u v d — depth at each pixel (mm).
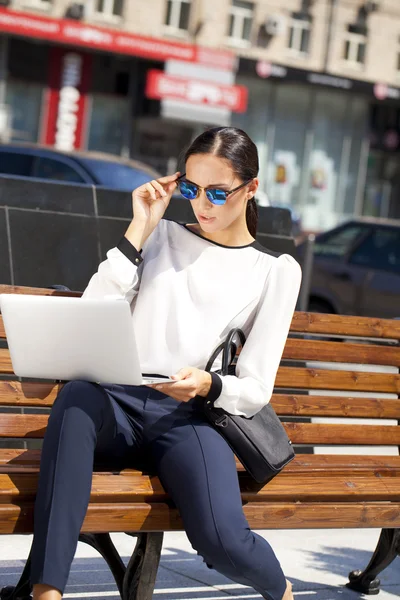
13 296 3787
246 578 3922
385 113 45625
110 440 4035
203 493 3893
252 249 4348
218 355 4246
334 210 45062
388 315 16172
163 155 39688
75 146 38094
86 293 4223
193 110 39281
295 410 5062
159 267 4266
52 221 6852
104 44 37438
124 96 38812
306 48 42562
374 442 5238
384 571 5906
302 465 4625
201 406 4105
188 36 39938
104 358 3809
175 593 5074
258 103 42375
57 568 3523
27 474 3824
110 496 3883
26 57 36969
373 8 43500
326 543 6312
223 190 4172
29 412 6316
